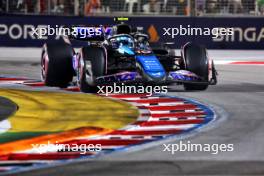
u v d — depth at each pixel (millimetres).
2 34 69875
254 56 64812
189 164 22594
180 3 72688
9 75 48312
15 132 27594
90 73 36438
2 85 42719
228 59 61844
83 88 37438
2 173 21281
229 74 50094
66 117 31078
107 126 29078
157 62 36219
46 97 37188
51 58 40125
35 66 54438
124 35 38469
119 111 32938
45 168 21938
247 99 37469
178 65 39719
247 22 70250
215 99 37312
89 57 36719
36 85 42812
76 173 21344
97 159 23203
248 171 21734
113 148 24891
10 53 64438
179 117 31578
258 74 50281
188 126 29328
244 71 52375
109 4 73188
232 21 69938
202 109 33969
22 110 32781
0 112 32125
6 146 25109
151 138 26719
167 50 39688
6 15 70750
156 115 32031
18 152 24219
